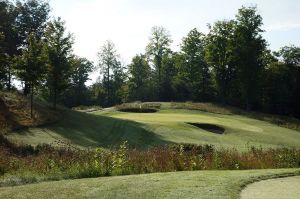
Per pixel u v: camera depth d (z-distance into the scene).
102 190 10.41
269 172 13.38
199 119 44.09
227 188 10.38
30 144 25.19
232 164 16.77
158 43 95.56
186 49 88.00
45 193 10.36
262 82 78.62
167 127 37.09
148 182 11.20
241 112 58.91
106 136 32.06
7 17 54.06
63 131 31.97
